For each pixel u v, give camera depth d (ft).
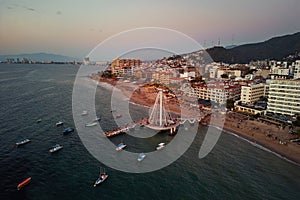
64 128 297.94
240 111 398.42
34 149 229.66
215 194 161.89
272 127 314.35
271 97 366.02
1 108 392.27
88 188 165.27
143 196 158.20
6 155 213.66
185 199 155.74
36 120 329.31
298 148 245.45
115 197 156.25
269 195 162.50
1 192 156.66
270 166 206.69
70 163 201.98
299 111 341.00
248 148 247.70
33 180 172.55
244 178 184.55
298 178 186.70
